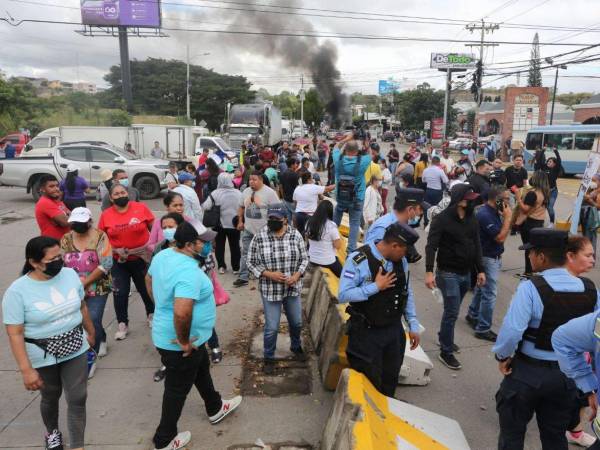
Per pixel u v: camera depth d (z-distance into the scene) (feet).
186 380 12.07
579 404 10.71
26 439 12.93
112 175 27.89
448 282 16.56
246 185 40.96
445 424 12.65
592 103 152.35
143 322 20.84
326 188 31.68
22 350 10.62
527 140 97.81
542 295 9.66
